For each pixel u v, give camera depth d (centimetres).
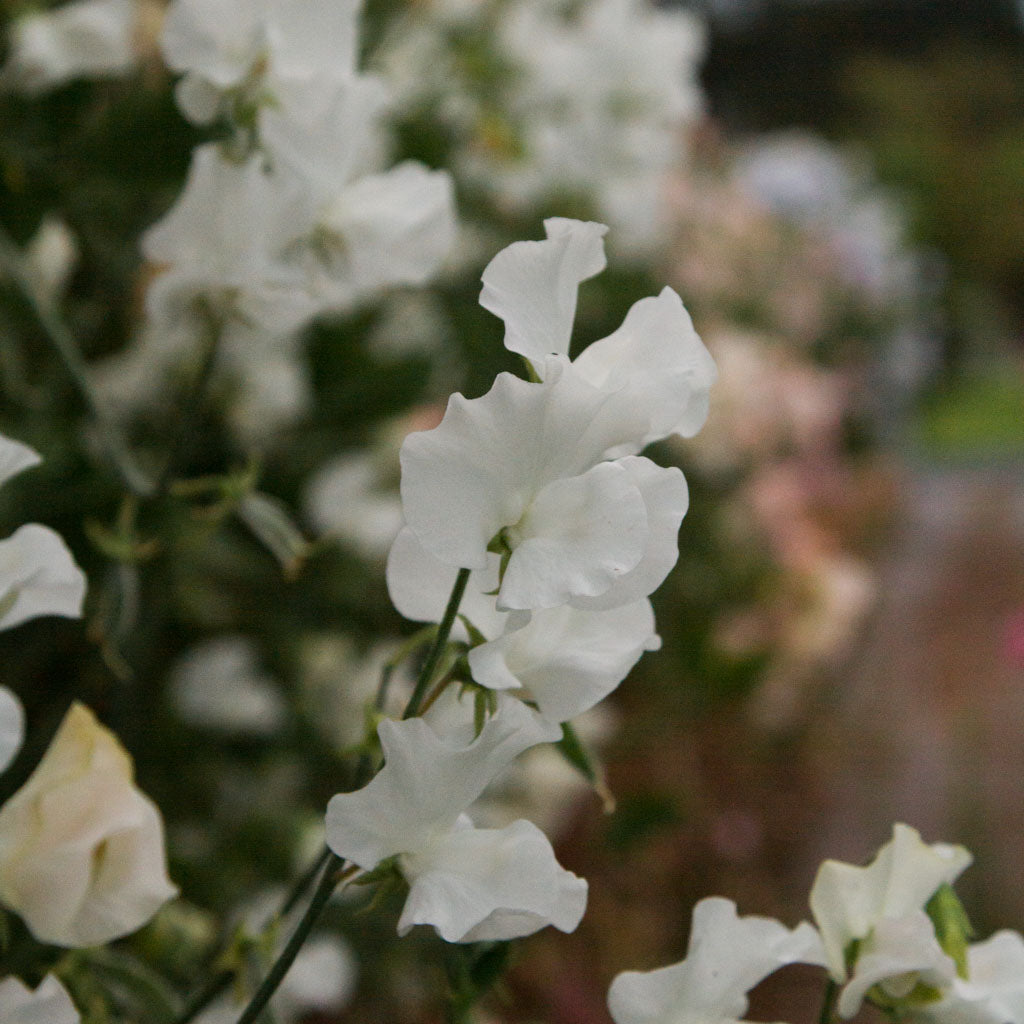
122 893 55
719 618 257
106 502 95
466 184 154
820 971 194
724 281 362
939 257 1279
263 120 68
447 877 53
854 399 621
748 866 230
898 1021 58
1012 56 1473
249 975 60
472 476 52
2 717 54
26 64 85
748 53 1272
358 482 131
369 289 72
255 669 140
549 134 159
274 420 129
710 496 255
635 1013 56
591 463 52
